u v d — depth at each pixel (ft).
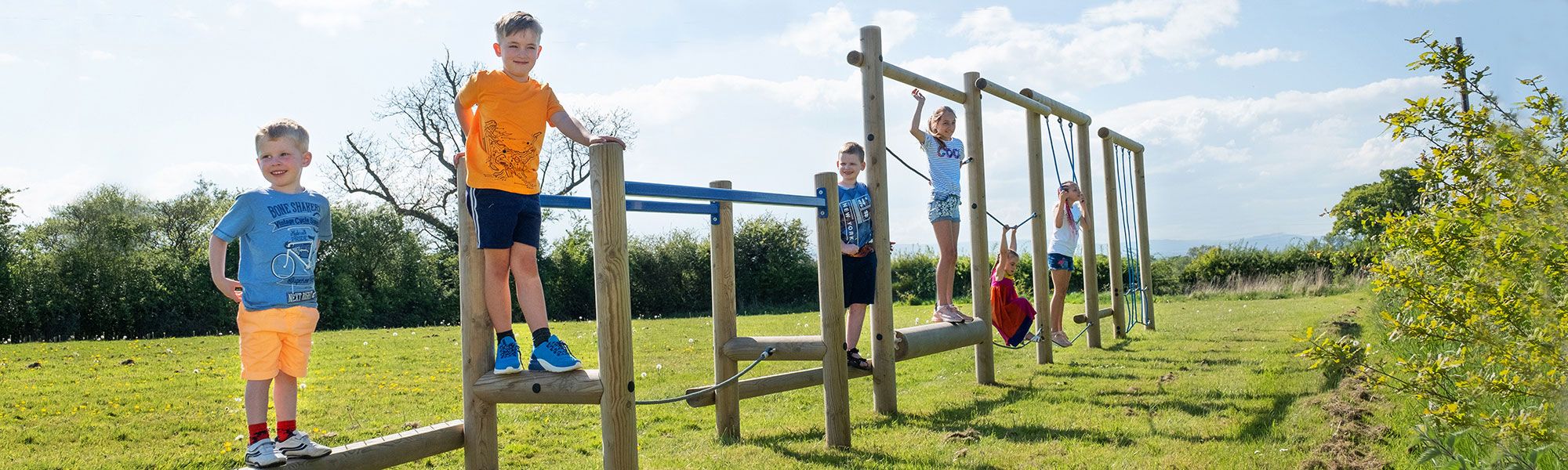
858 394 22.93
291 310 10.78
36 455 16.88
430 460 16.14
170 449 17.51
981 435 16.78
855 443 16.51
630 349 12.09
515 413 20.70
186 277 90.99
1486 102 10.73
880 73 19.89
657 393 24.04
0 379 28.78
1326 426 15.72
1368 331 29.60
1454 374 11.80
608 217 11.91
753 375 27.66
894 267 94.89
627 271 12.08
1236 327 38.22
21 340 83.76
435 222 110.01
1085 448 15.25
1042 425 17.35
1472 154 10.92
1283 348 28.66
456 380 28.17
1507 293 10.18
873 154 19.70
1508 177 9.50
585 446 17.35
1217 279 80.43
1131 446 15.29
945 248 22.80
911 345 20.22
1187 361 26.96
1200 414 17.90
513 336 12.45
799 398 22.53
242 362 10.62
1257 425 16.37
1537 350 9.78
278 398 10.81
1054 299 30.42
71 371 31.27
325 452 10.77
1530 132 9.14
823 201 16.26
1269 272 80.53
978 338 23.03
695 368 30.37
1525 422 9.91
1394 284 12.26
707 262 104.68
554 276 101.60
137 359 36.37
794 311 96.07
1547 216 8.87
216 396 24.43
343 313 94.63
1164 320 44.29
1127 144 37.81
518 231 12.28
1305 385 20.15
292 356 10.89
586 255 102.99
